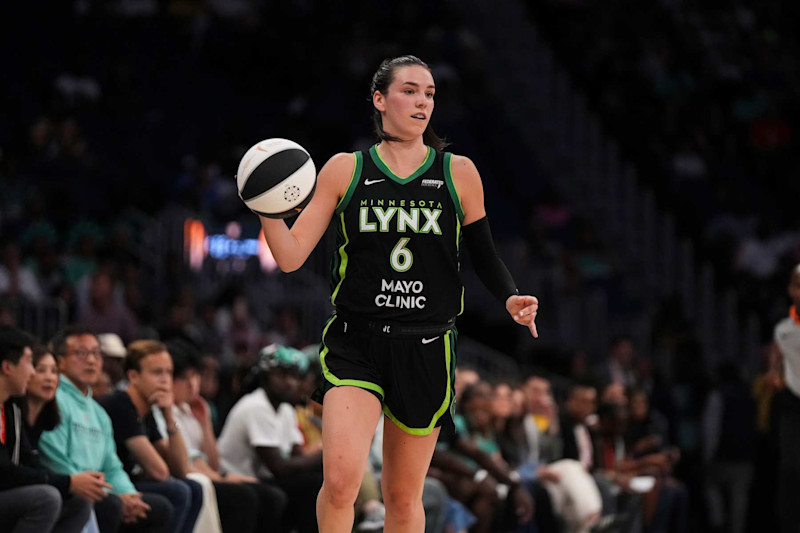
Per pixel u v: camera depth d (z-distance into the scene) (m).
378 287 12.66
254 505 19.48
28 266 31.48
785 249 48.56
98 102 43.03
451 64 49.97
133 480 18.77
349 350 12.79
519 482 24.36
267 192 11.87
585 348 40.38
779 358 23.16
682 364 38.75
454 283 12.95
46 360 16.48
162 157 43.09
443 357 12.93
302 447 21.45
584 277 44.31
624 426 29.50
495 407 25.97
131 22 46.78
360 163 12.84
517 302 12.62
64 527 16.30
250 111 46.50
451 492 23.77
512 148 48.81
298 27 49.06
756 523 27.62
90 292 28.78
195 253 33.75
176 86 45.91
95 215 36.81
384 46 48.94
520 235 45.25
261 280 34.38
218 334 30.77
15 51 43.97
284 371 20.80
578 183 48.34
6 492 15.73
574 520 25.97
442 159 12.98
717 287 47.53
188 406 20.89
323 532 12.44
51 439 17.14
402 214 12.68
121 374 21.16
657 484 29.30
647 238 46.44
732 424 34.69
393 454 13.00
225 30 47.72
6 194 35.41
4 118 40.62
